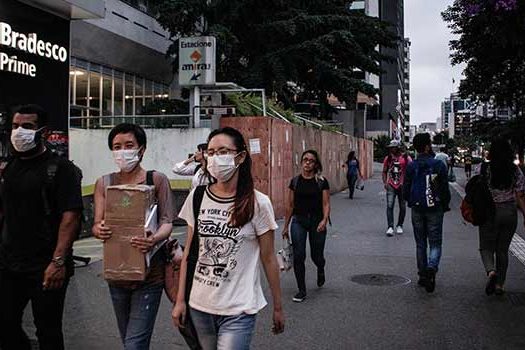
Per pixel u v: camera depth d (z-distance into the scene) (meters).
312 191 7.54
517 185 7.38
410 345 5.72
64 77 11.73
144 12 25.78
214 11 26.22
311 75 30.25
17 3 10.49
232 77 27.44
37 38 11.01
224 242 3.48
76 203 4.27
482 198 7.40
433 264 7.73
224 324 3.46
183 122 15.71
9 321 4.32
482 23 15.87
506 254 7.62
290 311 6.89
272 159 15.48
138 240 3.90
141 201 3.92
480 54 20.09
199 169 6.89
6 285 4.30
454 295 7.65
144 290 4.09
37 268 4.24
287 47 27.52
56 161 4.30
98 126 16.19
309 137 20.66
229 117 15.46
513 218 7.43
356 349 5.61
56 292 4.30
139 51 25.56
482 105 27.81
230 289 3.47
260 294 3.58
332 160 25.41
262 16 27.72
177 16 24.55
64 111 11.72
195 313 3.54
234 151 3.53
